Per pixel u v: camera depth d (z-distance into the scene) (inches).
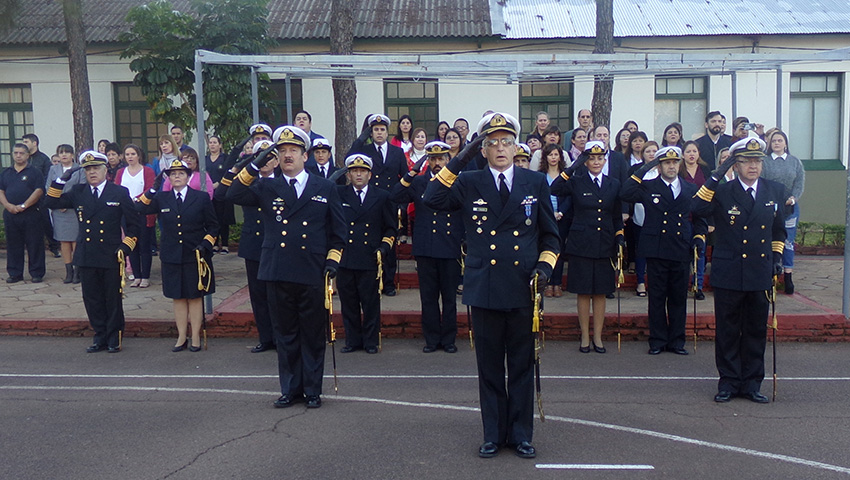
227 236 541.6
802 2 685.3
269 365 314.7
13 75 677.3
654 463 209.5
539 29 639.1
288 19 665.0
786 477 199.8
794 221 401.1
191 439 228.4
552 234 214.5
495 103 662.5
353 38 626.8
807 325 350.3
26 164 457.4
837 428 237.0
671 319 332.2
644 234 329.1
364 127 372.8
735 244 262.4
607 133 392.8
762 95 657.6
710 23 647.1
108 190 331.6
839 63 653.9
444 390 279.4
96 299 334.6
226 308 375.9
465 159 209.3
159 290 429.1
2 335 362.6
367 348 335.3
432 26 640.4
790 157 406.0
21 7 639.8
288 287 252.5
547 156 389.1
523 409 215.6
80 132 594.9
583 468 206.1
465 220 216.2
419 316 362.0
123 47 660.7
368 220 329.4
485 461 211.0
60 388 282.0
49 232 537.3
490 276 209.0
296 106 676.1
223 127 592.1
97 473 203.5
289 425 240.8
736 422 243.3
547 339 358.6
